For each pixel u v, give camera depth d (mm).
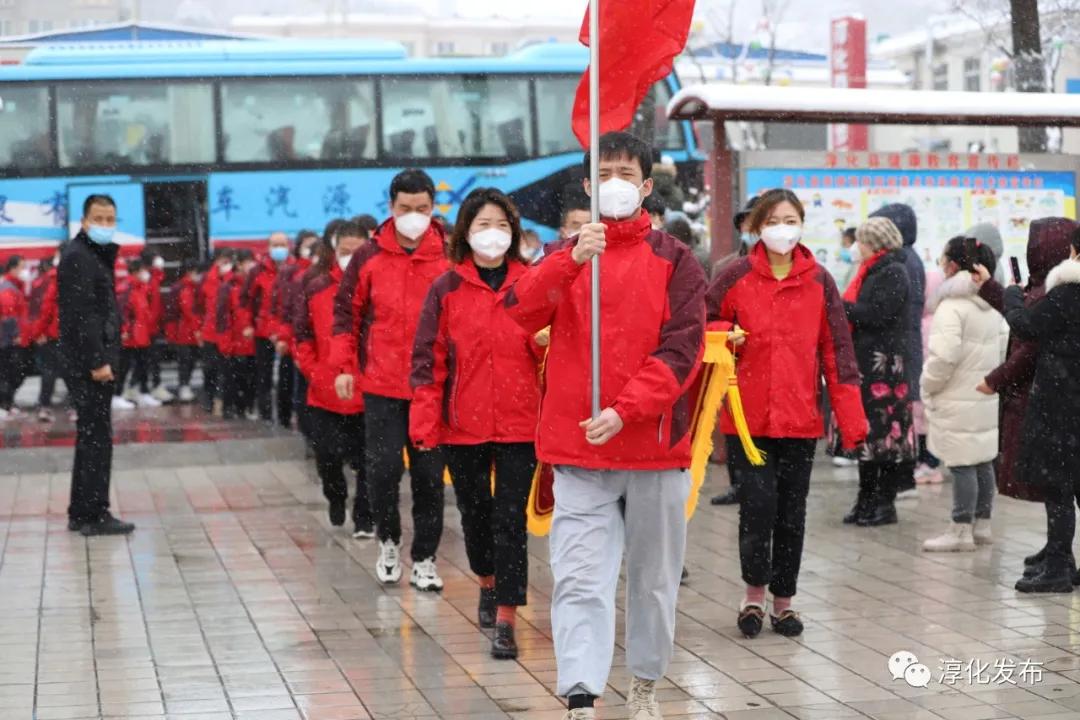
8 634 7547
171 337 20812
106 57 21766
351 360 8438
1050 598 8000
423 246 8359
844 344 7242
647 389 5180
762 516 7148
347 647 7191
